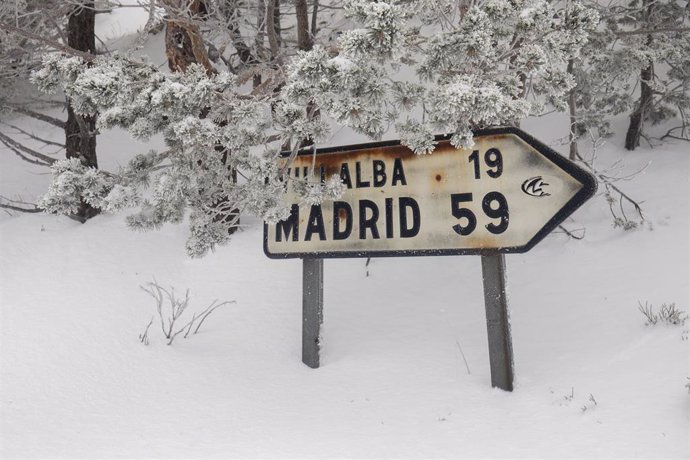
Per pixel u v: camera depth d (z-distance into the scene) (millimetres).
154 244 7477
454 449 3363
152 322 5773
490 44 3490
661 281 5383
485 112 3365
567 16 3611
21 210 8328
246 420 3980
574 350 4516
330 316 5891
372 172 4836
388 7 2893
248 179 4254
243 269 6902
